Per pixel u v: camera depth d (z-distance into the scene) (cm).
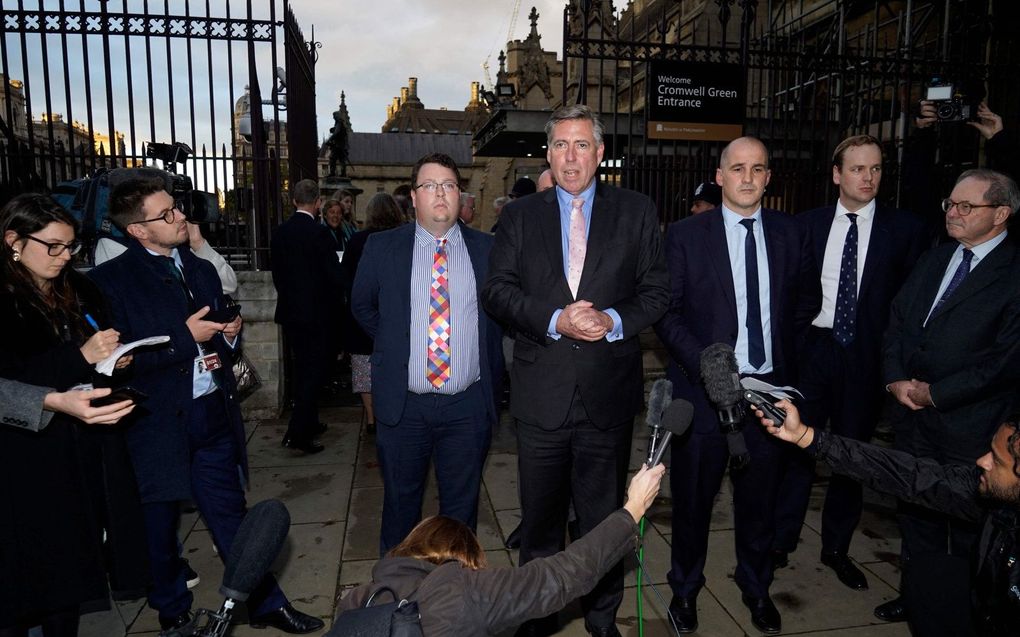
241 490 293
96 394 196
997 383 260
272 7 585
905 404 289
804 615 305
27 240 202
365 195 4950
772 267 287
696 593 296
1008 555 172
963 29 605
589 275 254
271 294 605
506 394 645
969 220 271
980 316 268
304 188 528
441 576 137
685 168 605
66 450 209
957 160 568
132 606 312
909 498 209
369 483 466
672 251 290
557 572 145
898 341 305
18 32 531
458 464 294
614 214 260
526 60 2403
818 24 1039
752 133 823
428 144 5188
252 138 604
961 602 206
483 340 289
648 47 578
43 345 208
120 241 316
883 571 346
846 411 331
